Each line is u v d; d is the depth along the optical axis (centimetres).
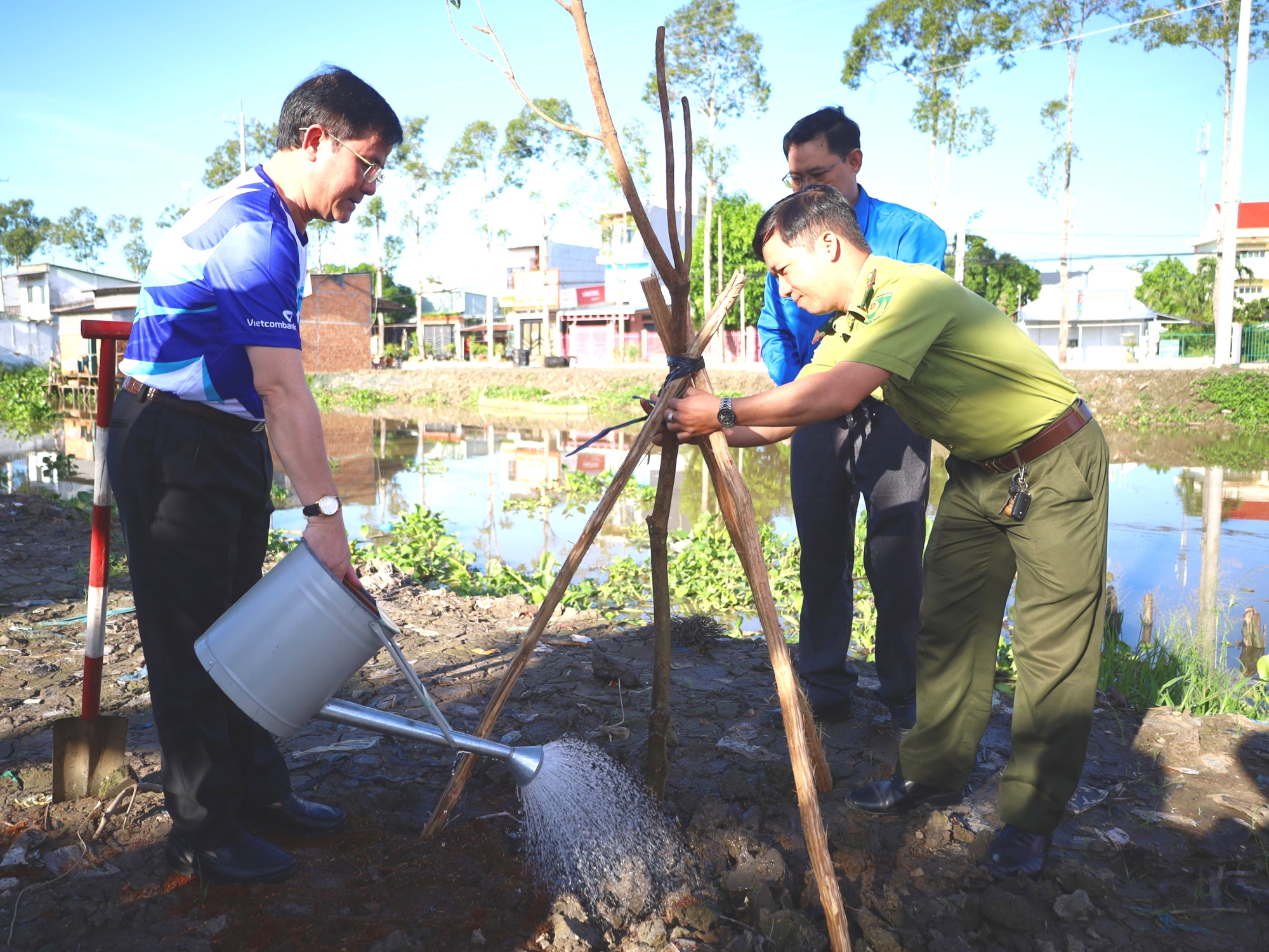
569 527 914
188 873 224
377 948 197
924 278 230
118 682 367
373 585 550
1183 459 1558
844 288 242
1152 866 244
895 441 306
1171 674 416
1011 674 409
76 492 1080
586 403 2927
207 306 204
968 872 237
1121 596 654
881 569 314
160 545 209
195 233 203
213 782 220
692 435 224
